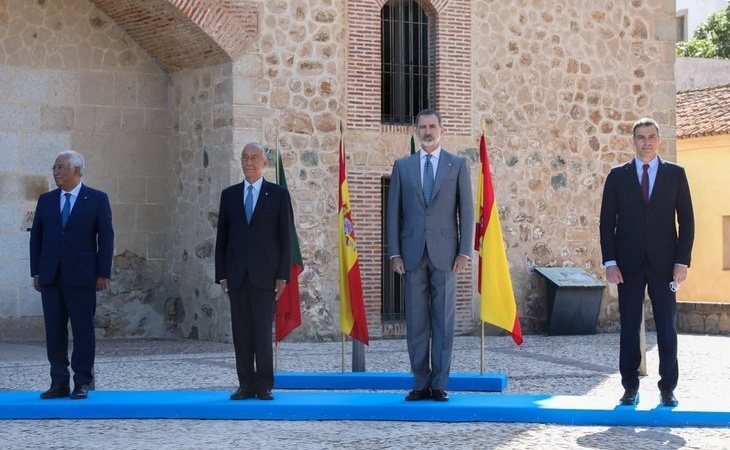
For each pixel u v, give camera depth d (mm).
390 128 19734
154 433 9664
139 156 20000
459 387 12250
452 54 20219
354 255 13391
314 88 19156
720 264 29406
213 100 19000
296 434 9625
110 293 19734
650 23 21953
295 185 19000
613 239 10516
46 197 10992
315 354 16750
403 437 9469
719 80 35812
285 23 18969
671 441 9266
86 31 19641
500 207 20641
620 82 21703
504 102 20672
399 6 20125
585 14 21422
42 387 12805
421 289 10797
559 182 21141
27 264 19219
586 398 10969
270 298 10891
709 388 12836
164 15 18531
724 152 29141
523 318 20734
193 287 19391
